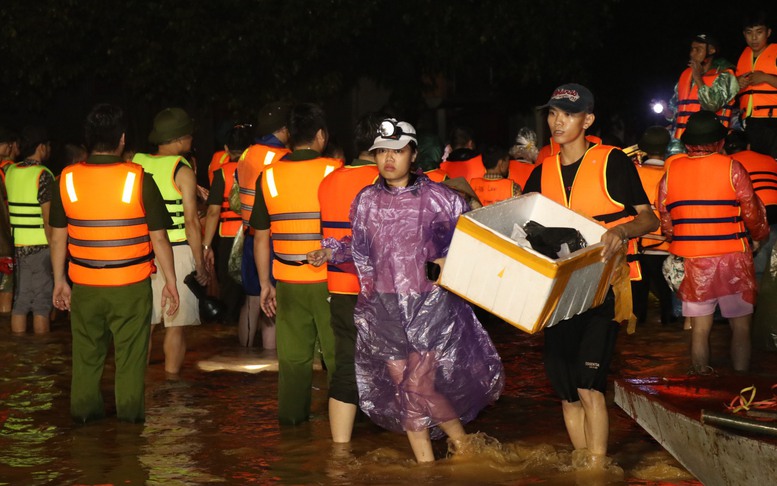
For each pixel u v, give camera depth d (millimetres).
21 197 10680
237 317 11234
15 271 10789
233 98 15391
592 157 5715
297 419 6871
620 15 18078
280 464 6004
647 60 18328
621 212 5660
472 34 15430
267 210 6867
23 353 9648
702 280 7574
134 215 6793
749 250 7609
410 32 16172
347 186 6320
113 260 6785
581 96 5691
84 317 6863
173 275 6945
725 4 17531
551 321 5172
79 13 14766
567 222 5594
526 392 7770
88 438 6605
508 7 15250
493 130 20062
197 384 8188
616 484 5539
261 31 14680
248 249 9359
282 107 9008
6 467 5992
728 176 7488
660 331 10328
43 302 10758
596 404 5684
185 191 8305
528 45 15617
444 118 19938
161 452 6273
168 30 14922
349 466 5934
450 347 5848
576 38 15586
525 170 11633
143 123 16828
